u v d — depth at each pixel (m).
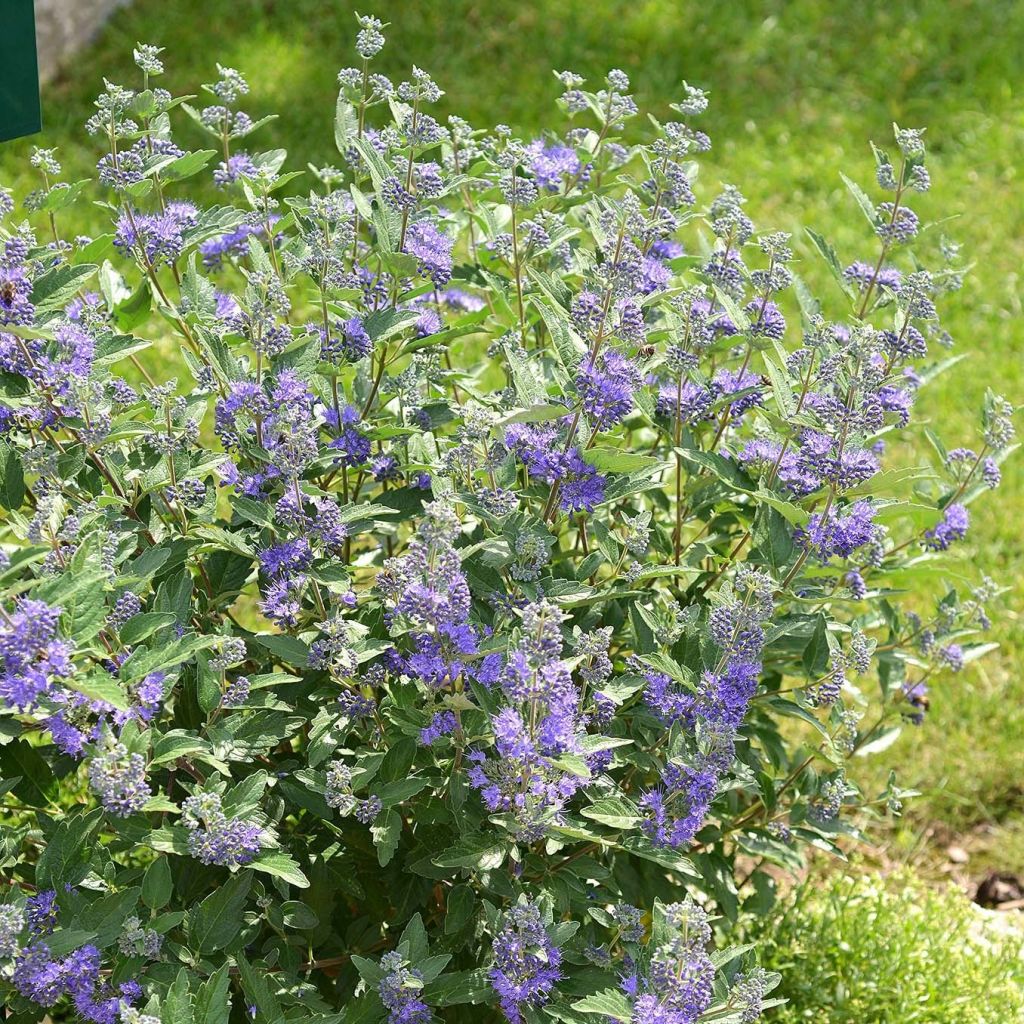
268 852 2.25
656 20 7.85
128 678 2.05
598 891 2.54
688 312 2.66
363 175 2.87
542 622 2.05
